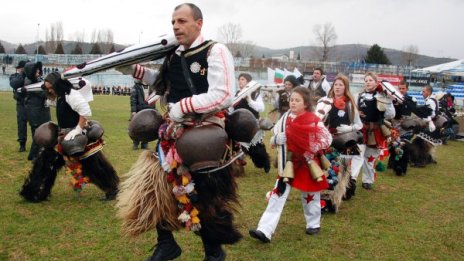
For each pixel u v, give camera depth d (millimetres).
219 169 3691
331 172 5785
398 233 5438
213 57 3455
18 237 4781
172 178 3613
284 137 5086
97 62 3754
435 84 35281
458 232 5543
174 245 3857
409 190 7770
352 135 5891
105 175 6020
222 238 3721
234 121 3680
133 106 11031
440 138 10188
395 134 8391
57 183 6980
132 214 3699
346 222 5801
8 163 8422
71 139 5574
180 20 3488
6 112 18688
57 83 5555
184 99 3416
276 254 4633
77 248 4551
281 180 5070
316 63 53281
